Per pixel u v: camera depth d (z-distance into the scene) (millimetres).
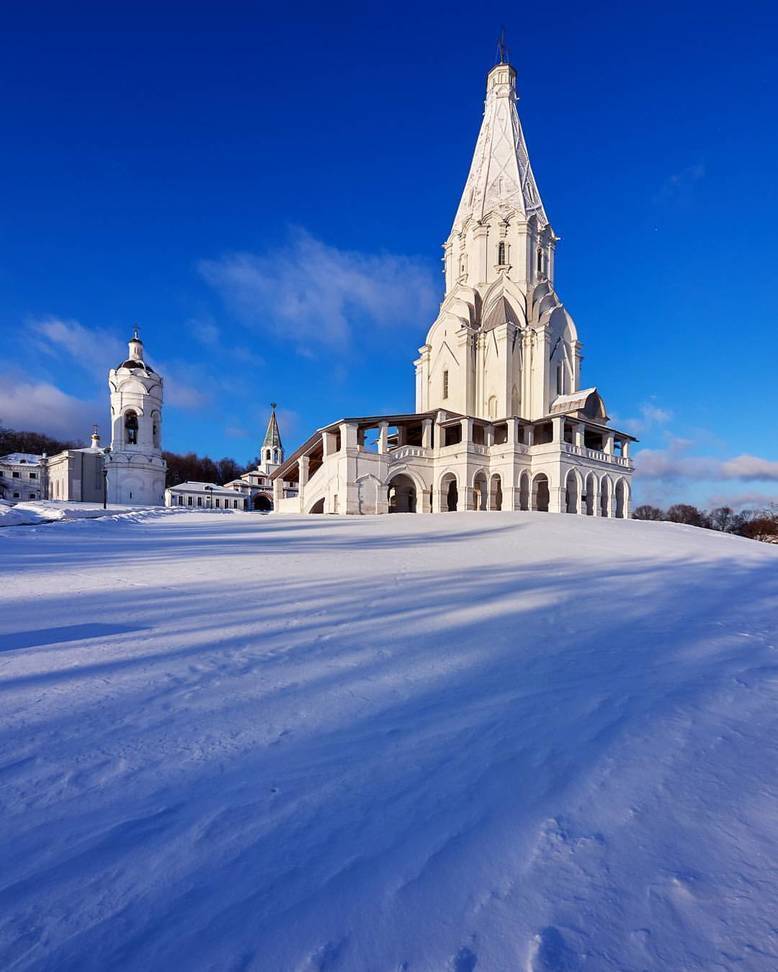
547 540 16125
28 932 1627
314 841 2033
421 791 2387
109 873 1854
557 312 45375
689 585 9055
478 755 2730
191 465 124812
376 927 1670
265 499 92062
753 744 2932
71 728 2920
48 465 71562
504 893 1811
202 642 4660
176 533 17891
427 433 38688
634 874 1908
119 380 56094
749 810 2285
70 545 13500
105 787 2354
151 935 1631
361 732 2957
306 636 4941
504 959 1570
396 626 5410
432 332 47906
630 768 2633
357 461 34219
